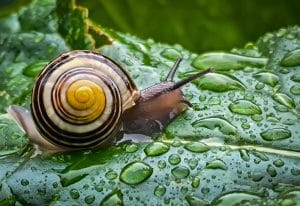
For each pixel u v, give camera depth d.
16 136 0.17
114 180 0.15
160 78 0.17
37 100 0.16
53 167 0.16
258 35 0.23
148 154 0.16
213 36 0.23
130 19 0.22
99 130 0.16
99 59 0.17
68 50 0.19
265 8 0.23
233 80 0.17
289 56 0.17
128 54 0.18
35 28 0.19
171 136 0.16
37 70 0.18
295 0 0.23
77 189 0.15
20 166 0.16
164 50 0.18
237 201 0.15
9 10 0.20
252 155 0.15
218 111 0.16
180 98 0.16
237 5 0.22
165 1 0.22
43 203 0.15
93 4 0.22
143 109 0.16
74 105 0.16
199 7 0.22
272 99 0.16
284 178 0.15
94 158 0.16
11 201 0.15
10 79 0.18
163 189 0.15
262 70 0.17
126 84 0.17
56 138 0.16
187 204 0.15
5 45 0.19
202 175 0.15
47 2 0.19
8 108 0.17
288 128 0.16
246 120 0.16
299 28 0.18
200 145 0.16
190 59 0.18
